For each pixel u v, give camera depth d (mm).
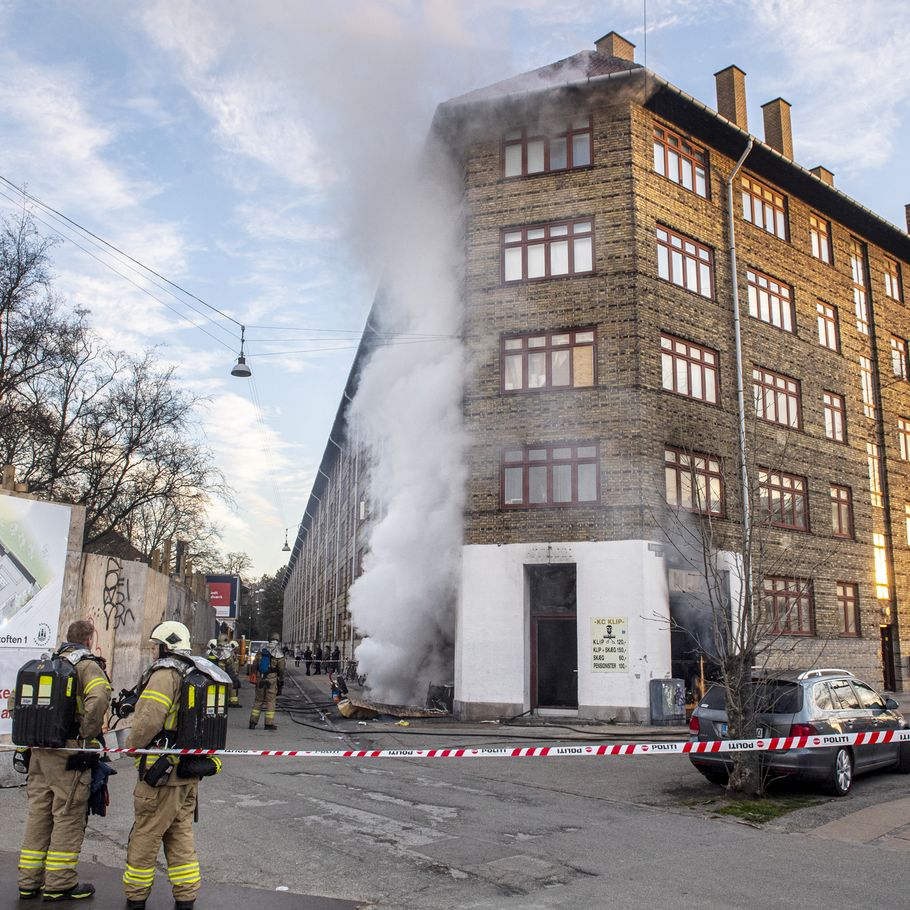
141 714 5043
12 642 9797
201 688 5180
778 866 6488
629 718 17281
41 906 5207
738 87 24562
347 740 14977
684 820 8172
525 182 20391
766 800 9148
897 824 8016
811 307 24656
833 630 23000
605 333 19172
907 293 30250
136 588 13812
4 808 8289
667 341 19844
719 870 6352
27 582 10055
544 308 19688
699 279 21047
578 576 18234
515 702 18062
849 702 10352
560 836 7387
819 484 23641
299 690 29109
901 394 28953
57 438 24938
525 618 18547
